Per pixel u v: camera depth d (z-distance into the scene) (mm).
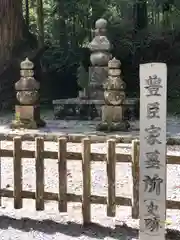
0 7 13391
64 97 15508
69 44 15766
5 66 13703
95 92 11078
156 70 3488
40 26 16641
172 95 14438
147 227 3549
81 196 4043
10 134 8141
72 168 6234
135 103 11000
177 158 3701
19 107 9352
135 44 15188
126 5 15711
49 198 4133
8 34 13648
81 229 3988
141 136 3541
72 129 9172
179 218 4242
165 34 15531
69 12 15188
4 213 4379
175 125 10000
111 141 3893
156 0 14984
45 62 15602
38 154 4098
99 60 10914
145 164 3535
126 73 15359
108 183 3938
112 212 3951
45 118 11594
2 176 5832
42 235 3881
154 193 3523
